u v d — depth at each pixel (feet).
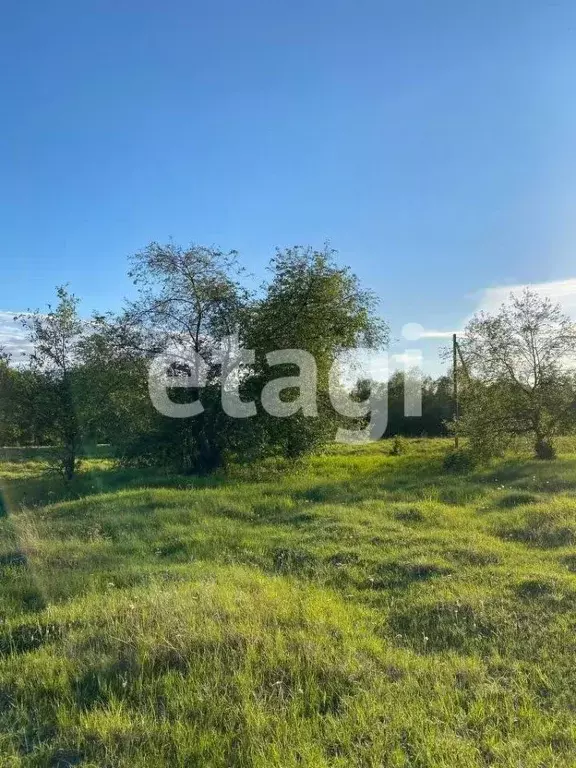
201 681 12.36
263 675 12.59
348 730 10.73
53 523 28.58
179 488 41.27
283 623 15.23
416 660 13.58
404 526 26.66
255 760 9.84
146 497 34.35
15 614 17.07
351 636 14.74
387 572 20.21
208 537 25.55
